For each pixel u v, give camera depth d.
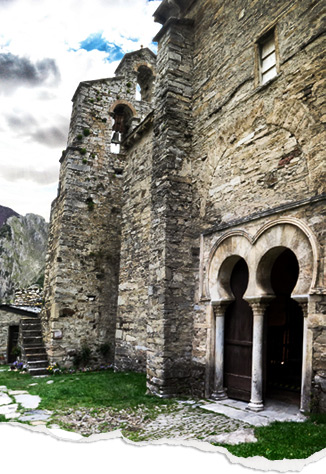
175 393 6.92
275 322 8.88
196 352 7.05
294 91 5.78
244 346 6.44
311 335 4.95
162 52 8.45
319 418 4.58
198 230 7.48
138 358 9.48
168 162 7.65
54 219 13.30
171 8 9.03
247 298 6.06
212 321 6.83
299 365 9.09
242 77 6.89
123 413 5.81
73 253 12.08
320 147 5.23
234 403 6.26
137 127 10.50
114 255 12.70
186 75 8.23
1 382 9.03
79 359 11.40
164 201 7.52
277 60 6.18
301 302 5.14
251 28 6.85
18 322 14.57
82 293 11.96
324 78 5.34
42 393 7.28
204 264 7.19
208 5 8.12
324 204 5.05
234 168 6.80
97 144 13.09
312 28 5.64
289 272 8.53
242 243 6.36
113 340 12.10
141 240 9.91
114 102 13.57
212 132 7.46
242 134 6.71
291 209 5.51
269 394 6.75
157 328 7.21
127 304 10.23
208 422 5.21
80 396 6.93
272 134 6.10
